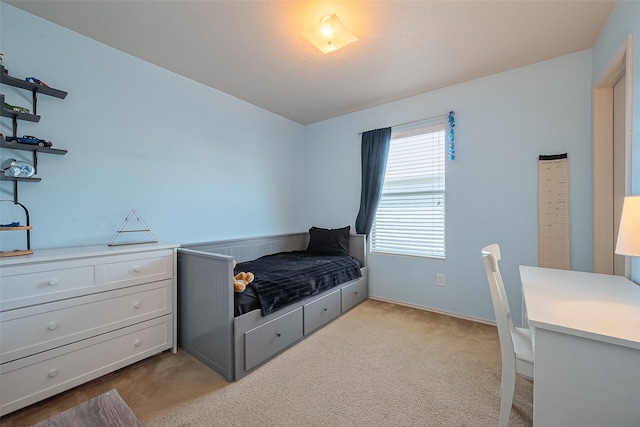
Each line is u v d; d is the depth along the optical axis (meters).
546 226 2.30
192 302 2.02
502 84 2.48
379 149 3.20
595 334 0.86
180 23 1.82
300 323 2.25
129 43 2.05
